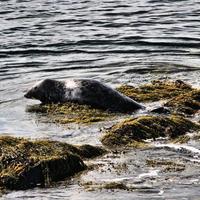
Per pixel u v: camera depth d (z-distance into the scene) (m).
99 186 35.75
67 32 112.31
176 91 61.91
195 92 58.09
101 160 41.06
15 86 69.19
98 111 55.78
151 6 148.50
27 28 118.62
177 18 126.06
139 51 91.50
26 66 83.06
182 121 48.69
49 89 60.12
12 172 36.50
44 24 123.44
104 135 46.28
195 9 140.38
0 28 119.25
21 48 97.25
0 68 81.94
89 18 130.50
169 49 92.12
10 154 38.09
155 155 42.12
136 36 105.00
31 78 74.31
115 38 103.94
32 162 37.06
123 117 53.62
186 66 77.50
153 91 61.91
